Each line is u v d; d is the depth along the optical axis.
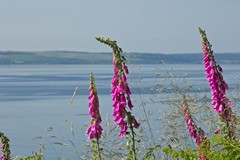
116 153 10.07
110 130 11.52
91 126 9.79
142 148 10.40
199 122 12.30
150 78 122.31
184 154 8.16
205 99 13.50
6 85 183.00
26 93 131.25
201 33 11.70
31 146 36.53
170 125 13.53
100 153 9.74
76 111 66.50
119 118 9.48
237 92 13.29
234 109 12.66
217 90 11.34
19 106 92.12
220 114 10.86
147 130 26.05
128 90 9.55
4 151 8.62
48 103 94.62
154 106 42.84
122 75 9.52
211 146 8.16
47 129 12.40
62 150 26.14
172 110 13.71
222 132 10.40
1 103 101.88
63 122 53.09
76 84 172.00
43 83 191.12
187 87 14.27
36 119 63.56
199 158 8.02
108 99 77.00
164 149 8.38
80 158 11.07
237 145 8.14
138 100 44.38
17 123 60.88
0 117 71.31
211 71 11.48
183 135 13.38
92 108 9.79
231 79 101.94
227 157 7.87
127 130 9.47
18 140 41.75
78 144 27.36
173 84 14.22
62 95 115.44
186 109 11.17
